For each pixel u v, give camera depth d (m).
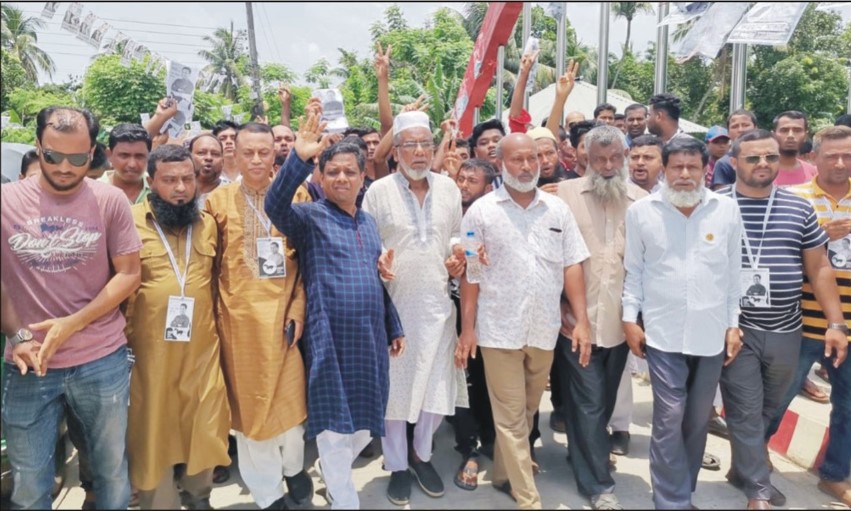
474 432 3.91
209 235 3.27
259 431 3.11
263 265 3.21
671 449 3.27
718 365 3.30
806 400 4.89
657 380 3.32
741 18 5.83
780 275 3.38
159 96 14.23
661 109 5.60
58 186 2.80
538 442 4.32
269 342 3.14
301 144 3.05
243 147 3.28
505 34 6.40
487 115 18.20
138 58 5.21
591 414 3.46
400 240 3.56
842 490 3.62
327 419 3.15
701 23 6.16
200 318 3.16
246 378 3.15
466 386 3.77
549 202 3.46
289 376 3.21
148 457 3.07
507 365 3.37
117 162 3.95
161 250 3.17
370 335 3.25
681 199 3.23
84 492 3.72
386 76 5.02
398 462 3.54
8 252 2.78
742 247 3.45
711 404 3.34
